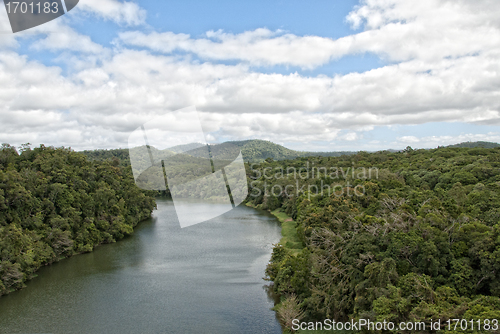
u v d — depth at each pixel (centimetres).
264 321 4222
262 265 6406
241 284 5459
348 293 3769
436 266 3284
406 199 6191
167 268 6369
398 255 3497
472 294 3156
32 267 6178
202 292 5147
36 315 4531
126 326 4178
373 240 3859
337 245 4456
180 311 4525
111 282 5706
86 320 4356
